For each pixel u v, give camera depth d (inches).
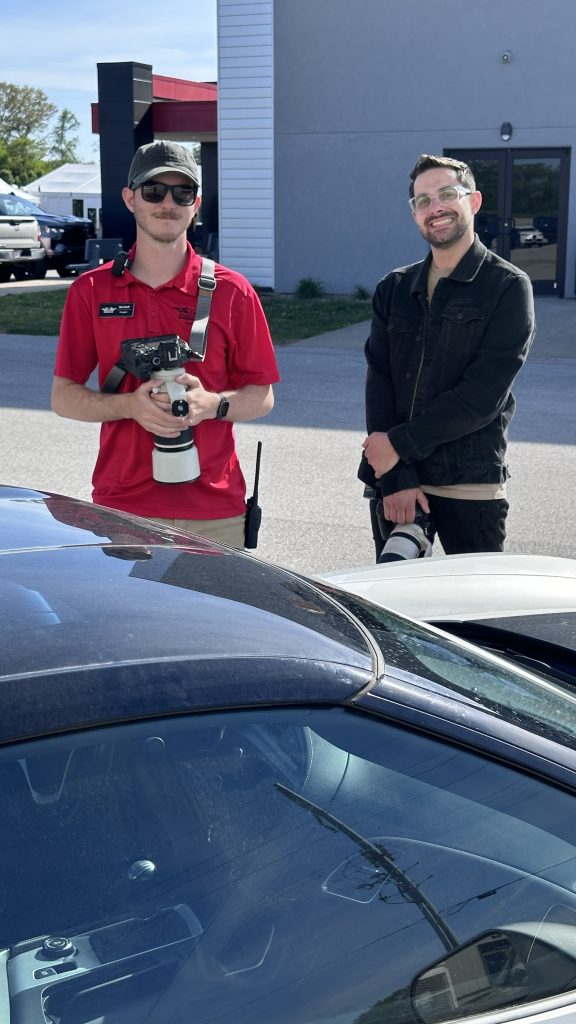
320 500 270.5
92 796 48.5
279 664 55.2
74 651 51.8
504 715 60.7
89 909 47.4
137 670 51.4
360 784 54.1
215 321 123.9
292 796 52.4
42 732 47.9
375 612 73.1
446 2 681.6
